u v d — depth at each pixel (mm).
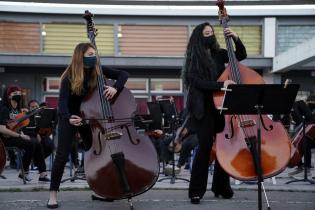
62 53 21797
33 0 21531
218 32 21859
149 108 12312
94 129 7109
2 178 11469
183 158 12156
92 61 7266
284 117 12141
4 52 21516
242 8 21781
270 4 22016
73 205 7684
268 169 6883
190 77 7562
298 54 18234
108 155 6934
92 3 21859
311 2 21969
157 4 21922
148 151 7043
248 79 7648
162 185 9977
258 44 22203
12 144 10477
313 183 10602
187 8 21656
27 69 22922
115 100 7336
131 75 23094
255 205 7719
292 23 21984
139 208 7414
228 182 8289
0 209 7402
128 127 7133
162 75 23188
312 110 12648
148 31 22094
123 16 21859
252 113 6543
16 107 11539
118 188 6887
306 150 11008
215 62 7941
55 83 23125
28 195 8789
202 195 7832
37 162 10789
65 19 21750
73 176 11312
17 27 21625
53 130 12875
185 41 22078
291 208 7492
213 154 8578
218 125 7801
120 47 21984
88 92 7359
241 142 7125
